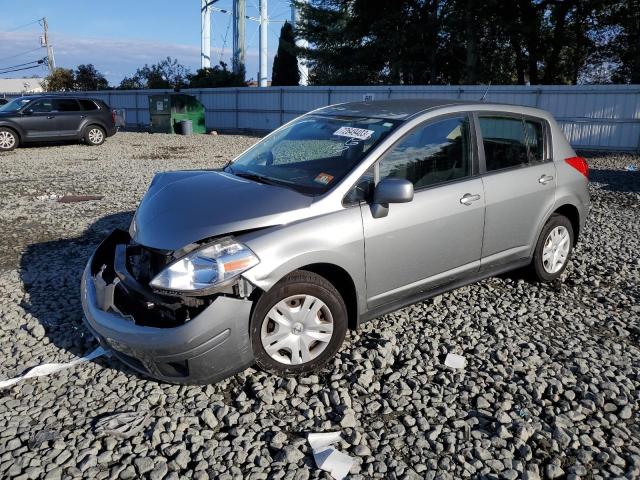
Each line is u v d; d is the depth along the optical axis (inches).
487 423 128.1
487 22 1125.7
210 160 593.0
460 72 1280.8
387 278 156.3
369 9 1222.9
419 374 147.7
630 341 169.6
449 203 166.4
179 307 129.0
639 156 669.3
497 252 186.5
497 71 1263.5
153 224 143.1
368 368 148.8
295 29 1380.4
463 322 178.7
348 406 132.6
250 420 127.1
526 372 149.2
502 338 168.4
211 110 1216.2
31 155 634.2
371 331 170.9
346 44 1336.1
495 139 185.8
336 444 120.0
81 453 115.8
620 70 1242.0
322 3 1348.4
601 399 136.4
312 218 141.6
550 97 770.2
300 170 160.6
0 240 267.3
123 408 131.5
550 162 203.0
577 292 207.5
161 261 135.1
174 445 118.6
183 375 131.4
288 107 1080.2
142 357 130.7
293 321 139.9
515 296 201.3
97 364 150.7
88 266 157.4
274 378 142.7
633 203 372.8
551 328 176.7
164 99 1008.2
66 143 794.8
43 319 177.5
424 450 119.1
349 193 148.3
